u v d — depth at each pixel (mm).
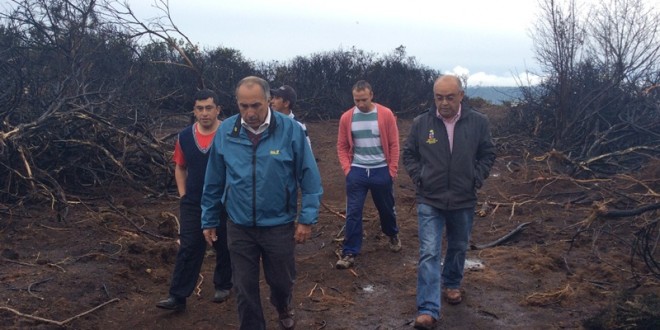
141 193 9344
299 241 4355
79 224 7516
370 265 6645
